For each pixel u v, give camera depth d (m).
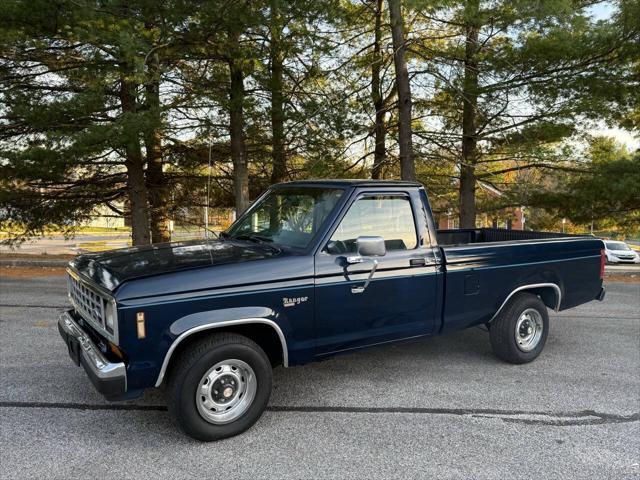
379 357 5.39
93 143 9.97
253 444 3.45
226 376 3.48
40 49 10.77
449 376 4.80
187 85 12.22
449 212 16.30
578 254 5.45
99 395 4.22
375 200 4.14
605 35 10.13
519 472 3.12
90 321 3.60
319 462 3.22
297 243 3.98
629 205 12.18
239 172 12.59
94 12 8.97
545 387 4.54
